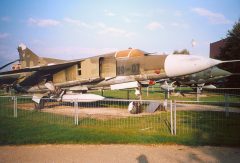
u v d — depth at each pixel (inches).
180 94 1128.2
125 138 351.6
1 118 534.6
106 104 794.8
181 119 505.7
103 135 371.2
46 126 441.1
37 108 701.3
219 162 258.2
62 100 651.5
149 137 354.6
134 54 634.2
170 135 368.8
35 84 784.3
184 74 569.3
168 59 573.3
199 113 587.2
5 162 264.4
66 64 693.9
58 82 733.3
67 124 462.9
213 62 559.2
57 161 266.1
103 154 288.5
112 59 650.8
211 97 1040.2
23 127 433.1
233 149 302.0
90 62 673.0
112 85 661.3
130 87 630.5
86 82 684.7
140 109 611.2
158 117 531.8
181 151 296.8
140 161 263.1
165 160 265.6
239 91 1268.5
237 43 1263.5
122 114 586.6
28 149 312.2
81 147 319.0
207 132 386.0
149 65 598.2
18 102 883.4
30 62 863.7
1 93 1311.5
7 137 362.0
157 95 1167.6
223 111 621.0
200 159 267.9
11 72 705.6
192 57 558.9
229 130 400.2
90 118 527.8
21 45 880.3
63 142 339.9
